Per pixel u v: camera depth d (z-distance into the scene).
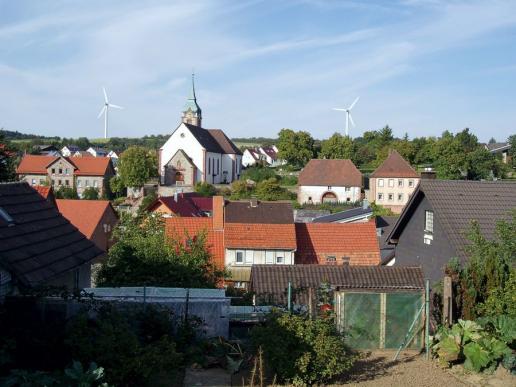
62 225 19.38
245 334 15.43
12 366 11.48
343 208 85.38
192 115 125.00
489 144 146.00
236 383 12.48
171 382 12.47
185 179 97.56
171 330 14.33
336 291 14.73
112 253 24.08
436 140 115.69
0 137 29.09
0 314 12.93
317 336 12.52
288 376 12.33
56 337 12.09
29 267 14.51
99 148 185.25
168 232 31.83
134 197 90.81
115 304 13.80
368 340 14.77
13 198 17.94
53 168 103.31
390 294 14.74
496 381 12.95
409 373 13.37
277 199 93.19
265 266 22.72
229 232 38.75
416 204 25.09
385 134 134.88
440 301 15.55
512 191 23.48
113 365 11.25
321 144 130.62
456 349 13.60
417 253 25.12
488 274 15.75
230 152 110.69
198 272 22.47
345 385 12.62
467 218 21.89
